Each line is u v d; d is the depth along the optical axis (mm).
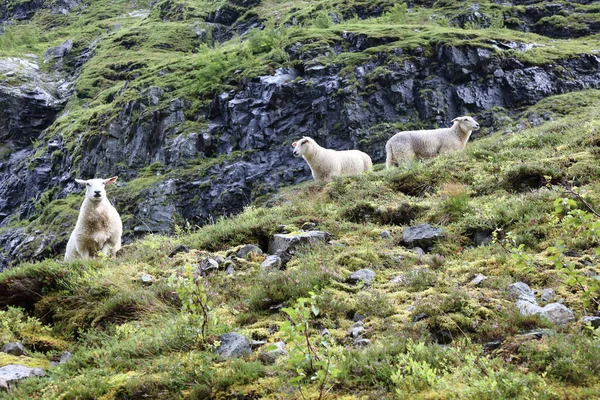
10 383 5465
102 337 6457
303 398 4562
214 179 36719
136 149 42750
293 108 37750
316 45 41250
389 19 51594
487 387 4273
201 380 5066
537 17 50375
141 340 5926
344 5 59312
